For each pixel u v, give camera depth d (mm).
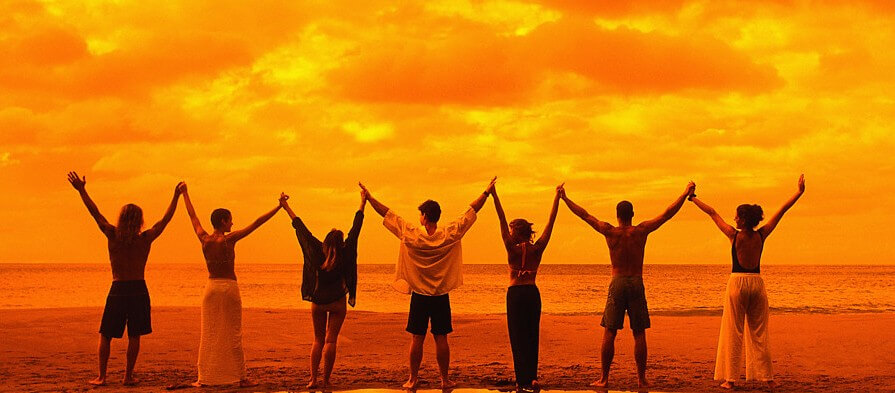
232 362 8070
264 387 7977
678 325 15453
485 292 54000
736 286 8062
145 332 8320
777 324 15156
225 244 8156
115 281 8281
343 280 8164
